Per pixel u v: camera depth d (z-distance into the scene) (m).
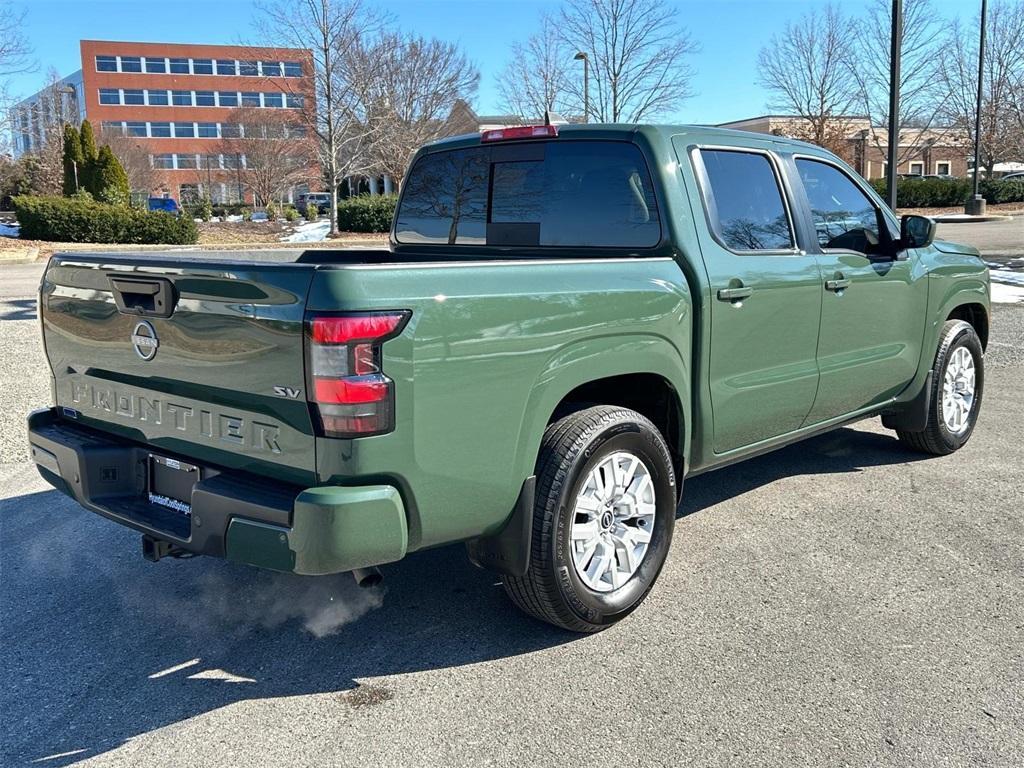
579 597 3.48
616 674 3.36
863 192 5.17
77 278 3.64
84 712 3.16
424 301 2.92
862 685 3.26
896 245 5.21
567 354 3.37
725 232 4.13
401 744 2.94
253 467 3.06
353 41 31.75
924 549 4.50
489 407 3.12
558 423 3.47
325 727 3.04
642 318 3.63
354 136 33.38
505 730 3.01
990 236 28.19
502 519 3.28
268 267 2.88
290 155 63.22
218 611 3.94
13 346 10.28
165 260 3.23
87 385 3.74
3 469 5.98
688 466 4.12
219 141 82.69
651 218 3.97
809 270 4.50
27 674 3.42
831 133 39.03
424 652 3.55
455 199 4.80
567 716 3.08
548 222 4.36
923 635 3.62
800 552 4.47
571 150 4.24
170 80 90.56
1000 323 11.60
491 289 3.12
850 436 6.67
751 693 3.21
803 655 3.47
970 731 2.97
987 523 4.84
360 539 2.83
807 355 4.59
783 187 4.52
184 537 3.18
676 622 3.75
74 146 38.38
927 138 51.06
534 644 3.60
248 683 3.34
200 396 3.20
